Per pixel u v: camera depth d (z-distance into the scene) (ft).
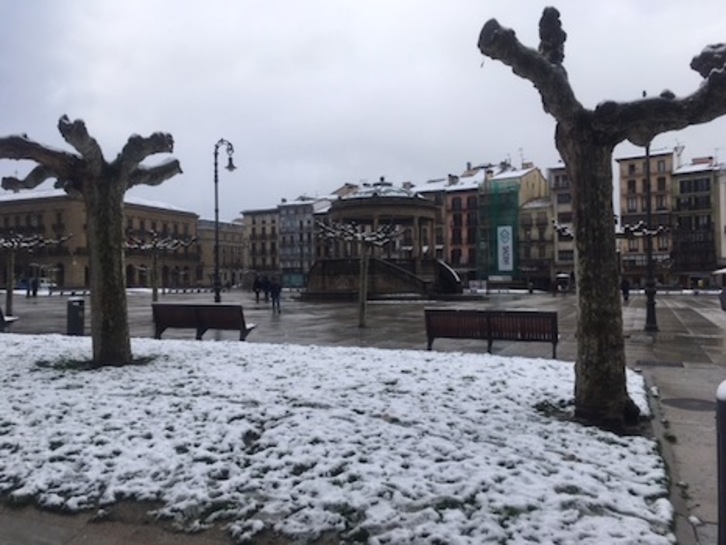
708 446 17.46
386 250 189.37
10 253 86.02
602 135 18.67
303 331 53.11
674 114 17.62
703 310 85.51
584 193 18.95
